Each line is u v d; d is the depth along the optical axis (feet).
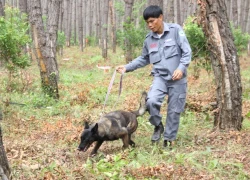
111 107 31.55
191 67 56.24
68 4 115.96
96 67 69.26
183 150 19.48
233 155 18.17
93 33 139.95
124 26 59.21
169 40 19.15
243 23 95.25
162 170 15.71
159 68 19.45
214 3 21.43
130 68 20.10
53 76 34.60
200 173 15.88
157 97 19.30
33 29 34.27
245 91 36.32
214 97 31.96
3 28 35.27
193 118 26.25
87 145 18.66
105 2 87.45
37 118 27.78
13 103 30.81
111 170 15.74
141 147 19.97
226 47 21.71
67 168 16.83
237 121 22.03
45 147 20.49
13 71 38.04
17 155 18.53
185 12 95.76
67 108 30.86
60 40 87.45
